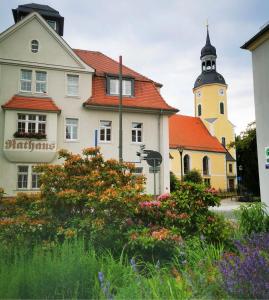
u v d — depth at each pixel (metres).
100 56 27.09
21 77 21.06
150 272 4.33
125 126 22.67
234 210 7.51
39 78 21.52
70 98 21.80
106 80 23.22
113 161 6.43
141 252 5.11
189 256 4.64
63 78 21.84
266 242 4.98
